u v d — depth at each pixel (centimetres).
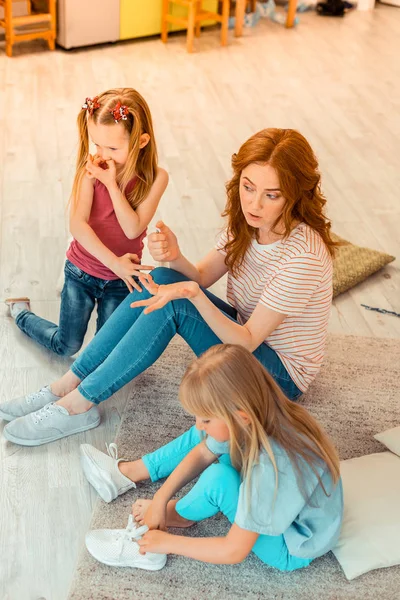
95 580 175
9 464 205
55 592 174
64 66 477
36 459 207
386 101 463
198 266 219
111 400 228
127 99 207
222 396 156
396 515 184
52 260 288
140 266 208
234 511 167
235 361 158
